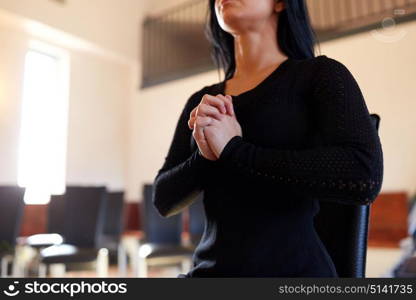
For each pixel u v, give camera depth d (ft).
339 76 2.09
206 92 2.85
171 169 2.61
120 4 16.66
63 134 14.70
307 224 2.07
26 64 13.84
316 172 1.84
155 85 16.48
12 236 8.91
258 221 2.03
